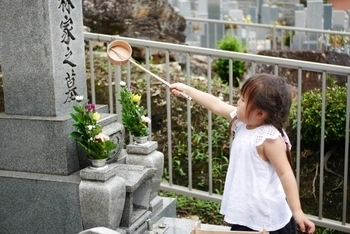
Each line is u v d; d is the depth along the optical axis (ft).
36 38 10.90
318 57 25.48
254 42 32.17
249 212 9.26
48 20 10.73
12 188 11.23
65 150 10.92
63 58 11.21
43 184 10.94
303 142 17.22
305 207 15.75
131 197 10.96
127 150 12.03
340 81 21.43
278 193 9.36
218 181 16.75
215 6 34.53
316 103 16.96
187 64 13.80
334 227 13.02
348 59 24.99
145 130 12.06
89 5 22.67
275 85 9.11
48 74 10.99
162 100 19.22
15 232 11.42
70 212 10.82
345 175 12.72
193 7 37.86
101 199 10.29
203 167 17.24
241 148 9.40
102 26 22.90
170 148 14.44
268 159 9.27
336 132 16.43
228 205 9.47
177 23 24.06
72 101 11.56
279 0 40.40
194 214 15.47
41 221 11.14
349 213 15.38
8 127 11.25
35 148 11.14
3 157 11.44
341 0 46.80
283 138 9.26
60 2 11.01
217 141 17.95
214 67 25.38
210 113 13.88
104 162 10.53
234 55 13.15
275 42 28.50
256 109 9.11
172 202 13.01
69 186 10.70
